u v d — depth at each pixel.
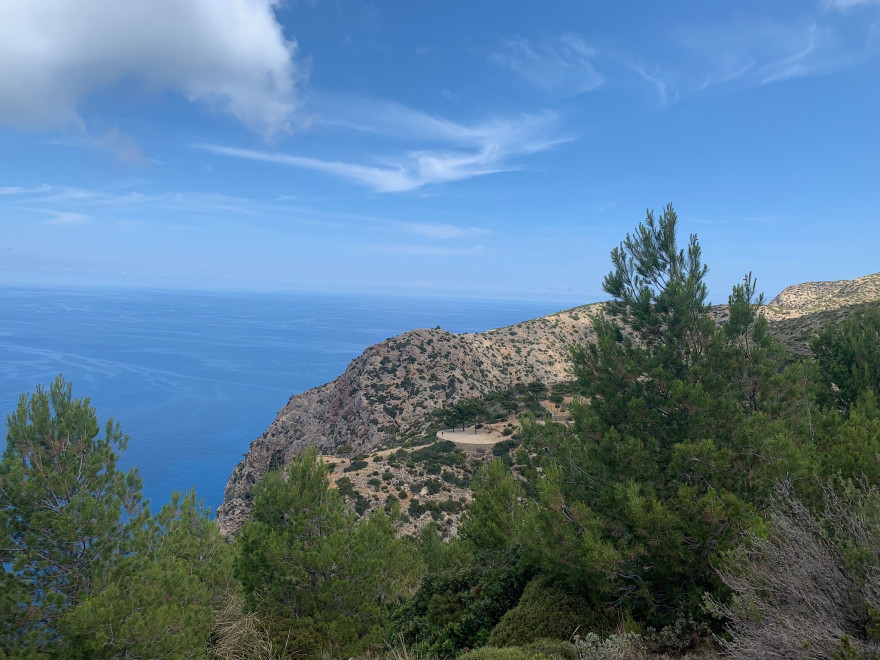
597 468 11.56
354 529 13.73
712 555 8.69
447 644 11.14
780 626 5.73
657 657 8.32
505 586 12.09
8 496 10.37
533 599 10.77
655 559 9.59
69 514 10.41
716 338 11.62
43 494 10.50
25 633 9.67
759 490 9.82
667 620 9.20
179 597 10.88
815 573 5.95
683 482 10.37
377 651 11.79
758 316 12.20
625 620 9.34
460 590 12.76
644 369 11.59
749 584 6.57
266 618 11.68
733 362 11.68
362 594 12.38
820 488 9.06
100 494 11.28
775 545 6.75
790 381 11.85
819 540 6.34
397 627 12.53
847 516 6.42
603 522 10.41
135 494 11.85
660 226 12.70
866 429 11.30
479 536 17.48
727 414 10.70
